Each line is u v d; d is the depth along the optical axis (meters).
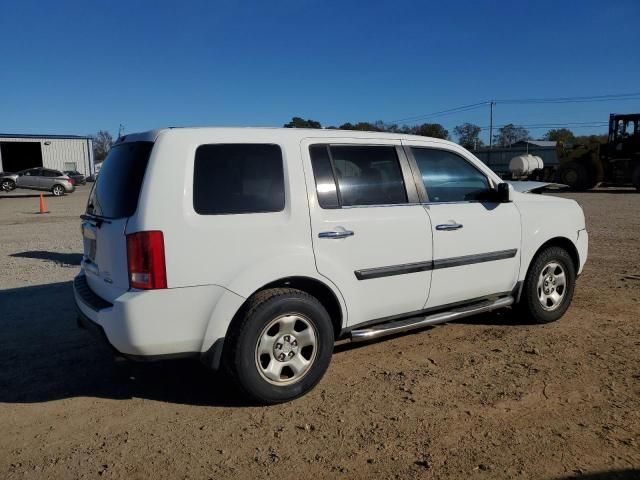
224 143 3.80
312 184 4.04
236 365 3.68
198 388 4.19
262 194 3.84
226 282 3.64
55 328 5.70
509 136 80.31
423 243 4.52
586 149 27.39
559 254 5.54
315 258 3.96
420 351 4.84
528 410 3.73
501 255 5.07
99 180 4.23
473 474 3.01
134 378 4.39
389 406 3.81
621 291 6.81
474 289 4.95
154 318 3.49
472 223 4.84
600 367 4.43
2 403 3.98
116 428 3.59
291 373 3.91
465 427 3.51
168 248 3.49
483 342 5.05
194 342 3.62
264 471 3.08
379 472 3.04
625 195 24.03
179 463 3.17
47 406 3.92
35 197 32.62
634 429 3.46
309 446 3.32
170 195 3.54
